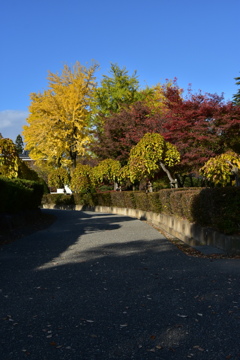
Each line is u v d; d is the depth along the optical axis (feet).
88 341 10.55
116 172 89.15
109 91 127.13
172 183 61.21
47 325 11.89
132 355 9.64
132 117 90.38
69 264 21.93
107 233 37.76
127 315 12.72
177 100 65.67
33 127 135.54
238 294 14.62
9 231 35.99
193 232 30.53
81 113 131.64
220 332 10.93
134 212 64.69
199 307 13.29
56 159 141.49
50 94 132.46
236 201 24.54
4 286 17.04
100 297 15.02
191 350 9.84
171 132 64.90
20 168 58.18
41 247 28.91
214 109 61.16
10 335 11.10
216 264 20.53
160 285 16.61
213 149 64.85
